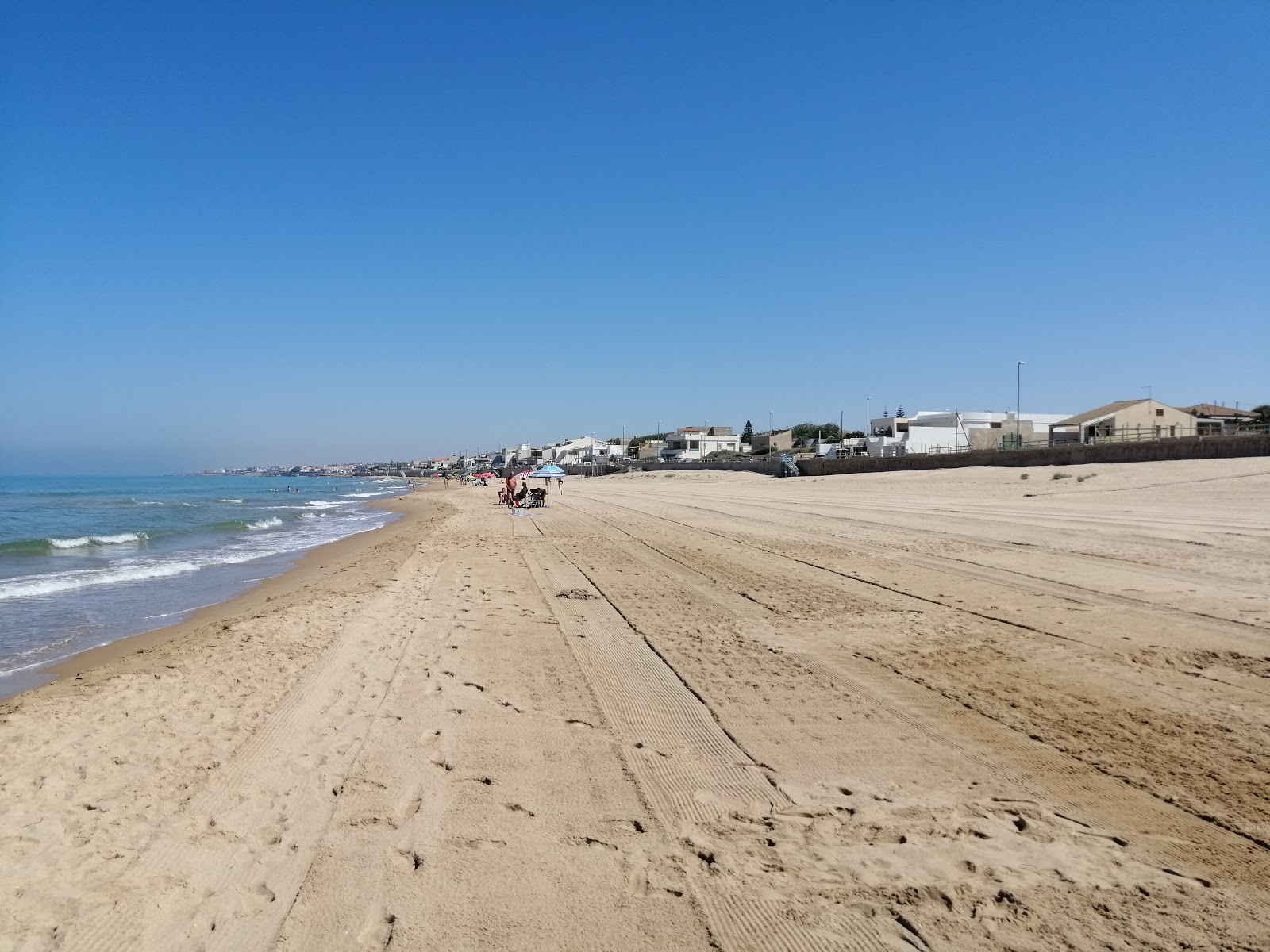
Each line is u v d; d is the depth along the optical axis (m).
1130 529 18.06
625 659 8.10
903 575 13.13
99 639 11.38
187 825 4.52
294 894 3.73
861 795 4.69
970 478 42.84
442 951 3.25
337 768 5.32
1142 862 3.85
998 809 4.46
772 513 29.80
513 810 4.59
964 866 3.84
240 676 7.95
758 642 8.74
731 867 3.88
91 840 4.36
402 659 8.34
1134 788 4.72
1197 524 18.69
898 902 3.54
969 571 13.22
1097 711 6.12
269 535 32.41
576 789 4.87
